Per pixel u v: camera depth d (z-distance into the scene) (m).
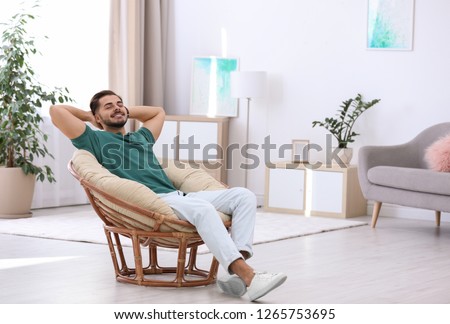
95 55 7.46
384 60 7.25
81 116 4.12
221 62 8.00
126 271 4.09
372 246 5.39
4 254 4.75
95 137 4.05
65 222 6.12
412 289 3.95
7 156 6.38
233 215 3.81
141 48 7.95
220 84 8.00
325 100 7.54
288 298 3.65
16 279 4.01
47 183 7.06
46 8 6.92
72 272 4.21
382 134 7.28
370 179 6.28
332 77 7.50
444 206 5.84
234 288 3.62
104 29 7.54
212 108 8.02
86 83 7.35
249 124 7.90
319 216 7.06
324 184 7.03
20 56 6.18
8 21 6.57
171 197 3.85
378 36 7.26
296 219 6.75
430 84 7.07
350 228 6.33
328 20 7.50
